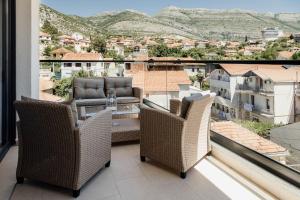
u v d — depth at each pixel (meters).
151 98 4.95
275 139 2.44
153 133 2.79
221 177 2.58
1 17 3.27
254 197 2.22
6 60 3.36
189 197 2.23
